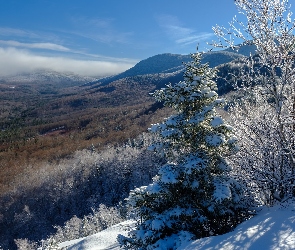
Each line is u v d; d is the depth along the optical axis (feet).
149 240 27.30
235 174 27.40
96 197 200.85
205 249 19.97
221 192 26.07
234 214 27.32
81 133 385.91
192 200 27.94
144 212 29.50
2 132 458.09
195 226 26.89
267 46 24.67
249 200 28.40
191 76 28.60
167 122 29.32
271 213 23.22
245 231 20.76
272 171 25.27
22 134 449.48
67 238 108.88
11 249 185.57
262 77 25.58
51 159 286.87
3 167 269.03
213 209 26.73
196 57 29.01
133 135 291.17
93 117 492.13
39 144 353.31
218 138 27.07
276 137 25.16
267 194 27.12
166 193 28.35
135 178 191.21
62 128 475.72
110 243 51.11
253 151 26.66
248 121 27.17
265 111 26.94
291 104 25.76
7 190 215.92
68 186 204.54
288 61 24.32
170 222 27.25
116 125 375.86
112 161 212.43
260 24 24.36
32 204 201.67
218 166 28.27
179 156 29.60
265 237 18.60
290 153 23.57
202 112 27.91
